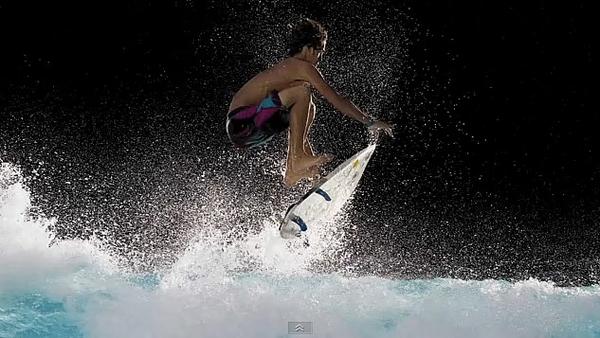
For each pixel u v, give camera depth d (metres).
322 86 16.39
